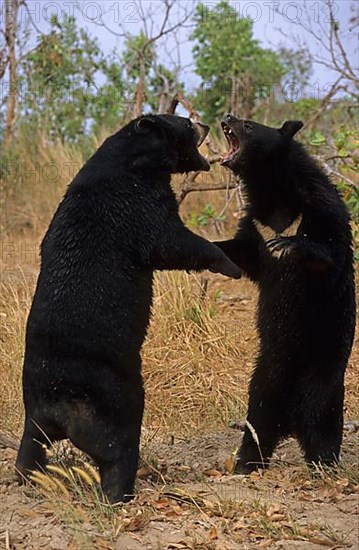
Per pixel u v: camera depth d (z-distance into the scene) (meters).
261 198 7.61
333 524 5.99
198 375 10.86
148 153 6.84
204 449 8.28
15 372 10.19
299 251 6.91
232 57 19.56
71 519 5.91
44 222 16.34
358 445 8.31
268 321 7.50
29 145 18.08
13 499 6.42
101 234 6.51
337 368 7.37
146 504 6.32
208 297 11.96
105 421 6.32
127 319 6.46
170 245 6.66
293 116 17.05
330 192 7.30
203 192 15.27
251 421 7.57
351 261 7.37
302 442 7.45
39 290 6.59
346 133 11.78
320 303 7.30
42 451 6.57
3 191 17.12
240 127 7.74
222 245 7.70
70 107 19.36
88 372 6.31
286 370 7.43
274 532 5.86
